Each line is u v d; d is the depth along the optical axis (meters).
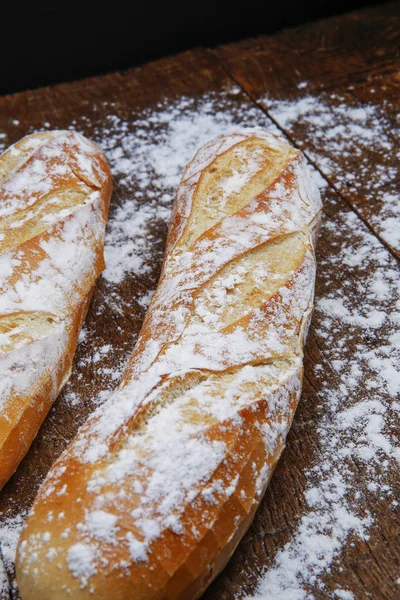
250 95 0.71
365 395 0.52
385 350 0.54
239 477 0.45
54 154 0.59
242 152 0.57
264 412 0.47
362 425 0.51
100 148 0.67
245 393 0.47
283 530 0.47
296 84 0.72
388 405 0.52
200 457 0.45
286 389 0.49
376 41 0.76
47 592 0.43
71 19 0.77
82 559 0.43
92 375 0.54
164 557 0.43
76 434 0.49
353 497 0.48
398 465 0.49
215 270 0.52
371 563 0.46
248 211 0.54
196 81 0.73
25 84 0.80
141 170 0.65
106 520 0.43
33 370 0.51
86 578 0.43
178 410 0.46
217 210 0.55
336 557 0.47
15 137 0.69
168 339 0.49
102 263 0.58
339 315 0.56
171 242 0.56
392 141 0.66
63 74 0.80
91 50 0.80
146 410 0.47
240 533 0.45
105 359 0.55
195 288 0.51
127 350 0.55
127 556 0.43
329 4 0.81
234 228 0.53
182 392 0.47
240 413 0.46
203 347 0.49
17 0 0.75
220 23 0.81
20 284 0.53
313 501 0.48
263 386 0.48
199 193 0.56
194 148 0.67
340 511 0.48
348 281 0.58
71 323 0.54
